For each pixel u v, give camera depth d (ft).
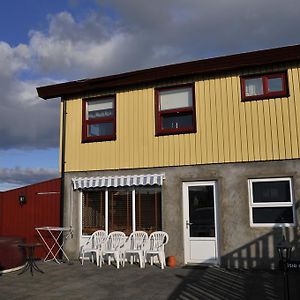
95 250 40.04
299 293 26.53
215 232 37.83
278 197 35.96
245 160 37.35
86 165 44.42
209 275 33.30
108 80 43.68
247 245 36.29
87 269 37.63
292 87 36.65
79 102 46.09
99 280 32.42
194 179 39.04
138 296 26.89
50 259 44.27
